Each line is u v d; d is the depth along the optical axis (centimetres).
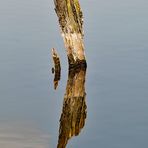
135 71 4197
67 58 4722
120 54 4684
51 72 4256
